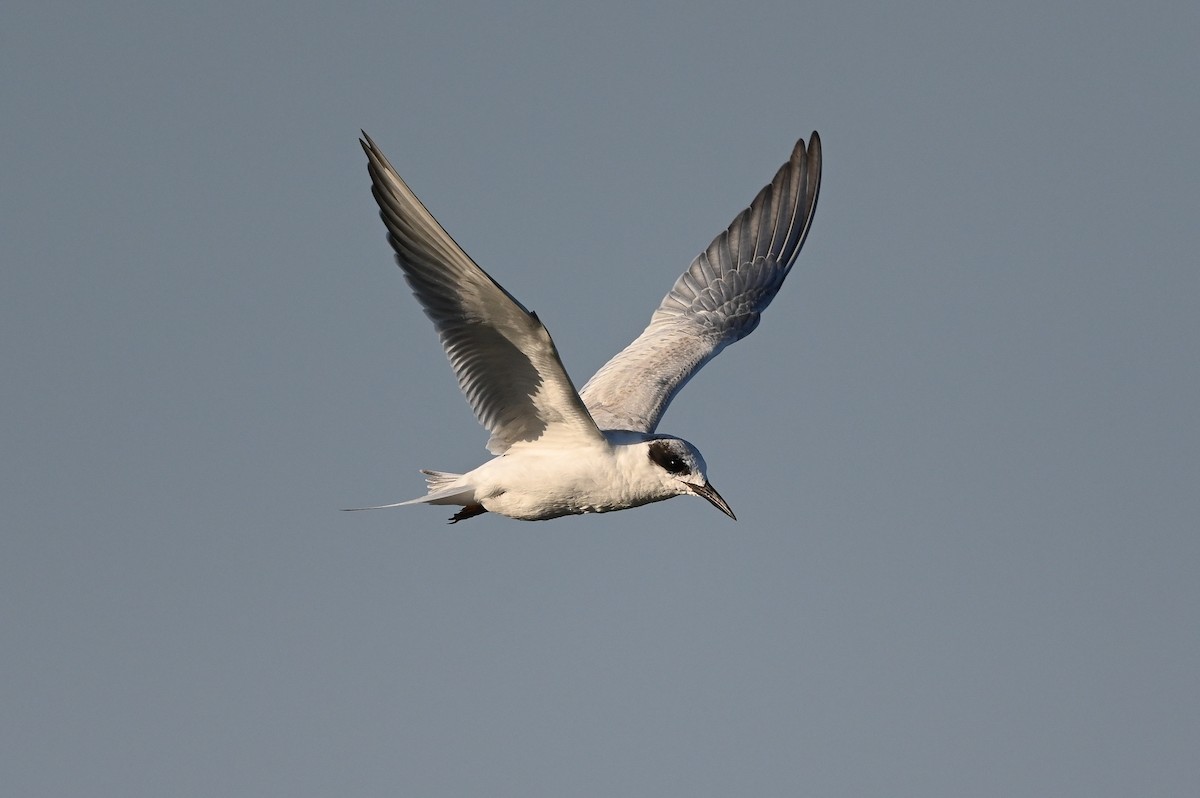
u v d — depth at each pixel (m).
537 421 13.65
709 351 17.14
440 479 14.30
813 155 18.95
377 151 11.77
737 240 18.64
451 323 12.68
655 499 14.05
